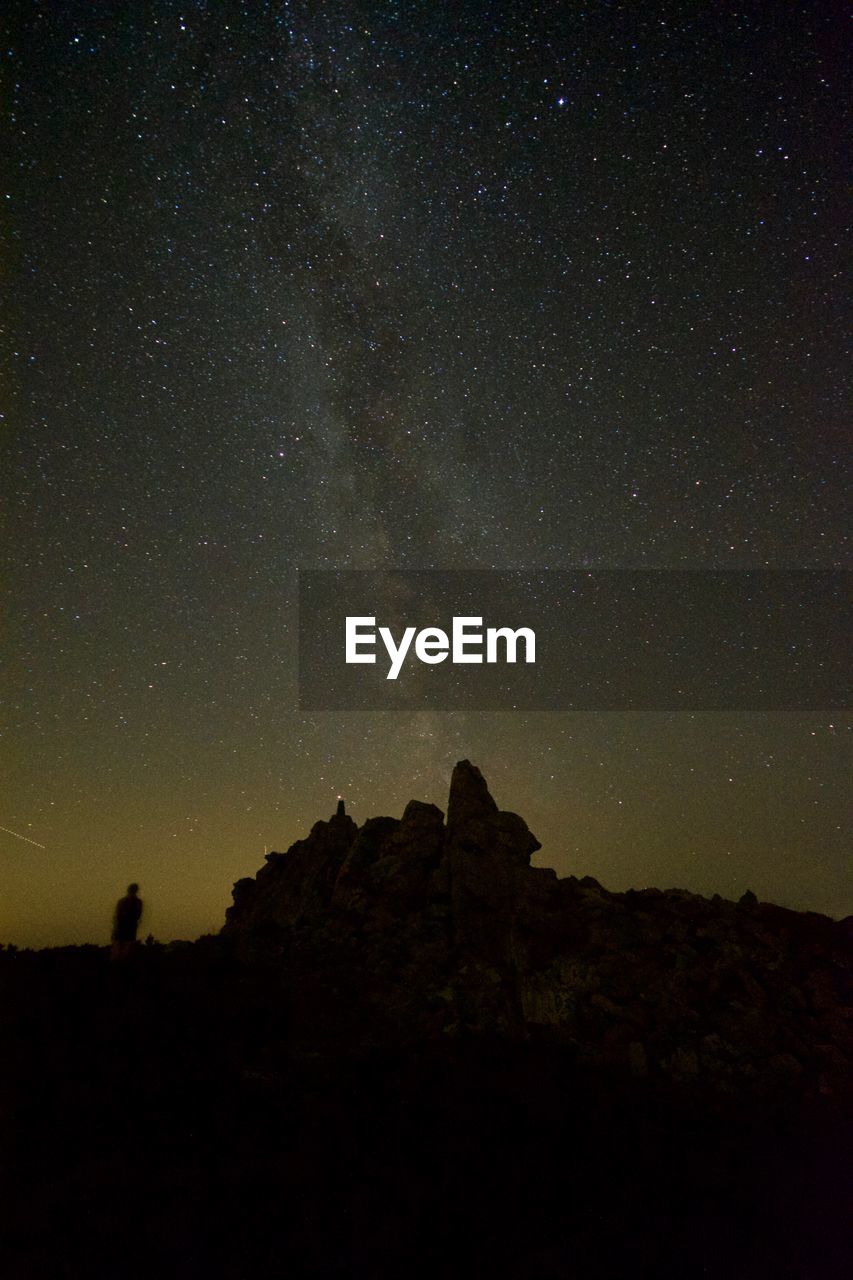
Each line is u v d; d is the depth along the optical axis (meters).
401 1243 9.38
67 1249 8.65
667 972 20.08
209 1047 14.85
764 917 24.50
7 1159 10.29
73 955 19.67
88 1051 13.73
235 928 25.05
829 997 20.16
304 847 27.27
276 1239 9.27
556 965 20.06
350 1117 12.78
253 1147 11.41
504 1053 16.59
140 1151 10.96
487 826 24.50
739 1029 18.38
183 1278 8.33
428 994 18.98
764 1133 14.23
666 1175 12.05
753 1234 10.55
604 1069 16.61
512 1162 11.88
